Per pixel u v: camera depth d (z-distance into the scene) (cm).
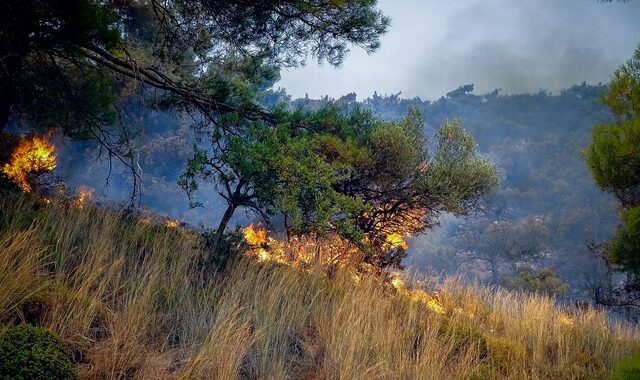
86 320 336
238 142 573
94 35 476
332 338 448
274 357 393
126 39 855
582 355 619
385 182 775
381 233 822
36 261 387
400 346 471
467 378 468
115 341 321
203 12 727
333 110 764
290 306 490
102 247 446
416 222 841
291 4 653
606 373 561
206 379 343
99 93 650
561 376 545
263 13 690
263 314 457
